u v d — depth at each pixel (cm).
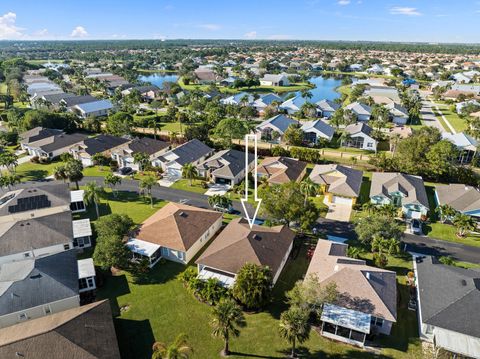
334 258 4459
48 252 4991
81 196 6500
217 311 3341
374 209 5825
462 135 9356
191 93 16312
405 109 13600
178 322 3891
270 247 4716
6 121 13038
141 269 4697
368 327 3531
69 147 9531
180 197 7000
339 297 3831
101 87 19412
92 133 11662
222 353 3506
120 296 4291
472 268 4616
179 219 5275
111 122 11131
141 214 6272
